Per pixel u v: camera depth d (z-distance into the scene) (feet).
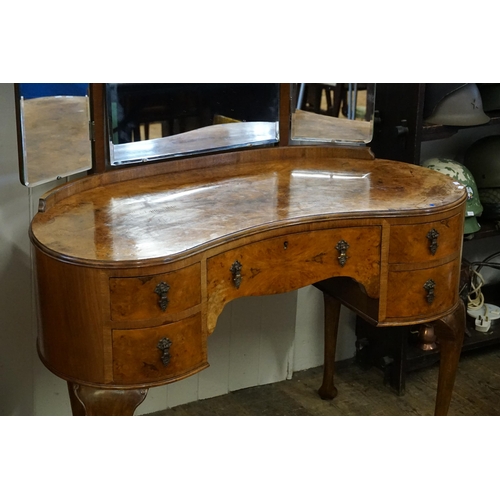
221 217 7.56
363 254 7.99
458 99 9.79
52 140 7.66
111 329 6.68
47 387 9.12
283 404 10.35
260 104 9.20
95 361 6.77
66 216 7.47
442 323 8.61
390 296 8.19
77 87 7.83
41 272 6.86
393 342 10.51
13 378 8.86
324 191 8.42
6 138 8.11
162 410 10.07
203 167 9.00
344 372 11.12
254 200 8.08
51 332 6.93
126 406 6.88
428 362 10.71
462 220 8.36
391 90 9.68
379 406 10.36
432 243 8.05
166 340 6.82
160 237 7.01
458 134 11.27
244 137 9.19
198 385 10.27
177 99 8.55
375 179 8.87
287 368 10.89
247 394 10.53
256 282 7.55
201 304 7.02
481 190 10.62
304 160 9.57
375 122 9.91
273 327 10.57
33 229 7.12
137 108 8.32
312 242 7.75
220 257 7.12
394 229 7.93
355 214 7.79
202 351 7.17
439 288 8.32
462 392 10.63
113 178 8.38
